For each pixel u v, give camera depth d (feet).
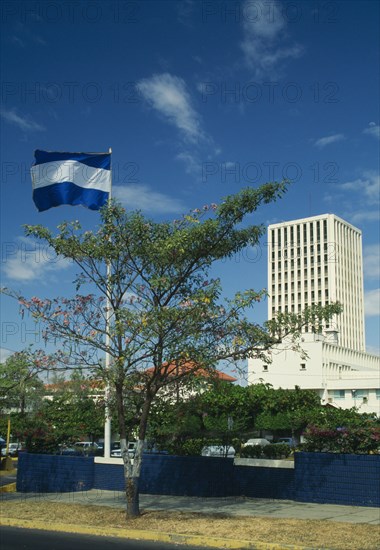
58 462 59.72
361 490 47.44
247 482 53.72
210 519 40.83
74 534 39.01
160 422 58.90
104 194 59.82
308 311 41.57
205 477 54.34
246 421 134.00
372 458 47.37
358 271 474.49
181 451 60.80
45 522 41.63
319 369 299.99
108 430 60.54
